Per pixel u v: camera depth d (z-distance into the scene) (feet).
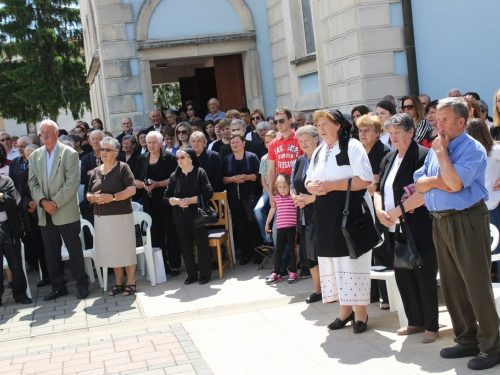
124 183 22.62
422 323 15.92
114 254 22.44
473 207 13.30
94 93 71.05
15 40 100.01
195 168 23.73
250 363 15.20
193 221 23.18
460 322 14.25
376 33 30.53
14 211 22.58
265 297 20.98
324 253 16.47
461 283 13.97
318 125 16.28
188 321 19.08
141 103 41.39
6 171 28.63
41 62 96.53
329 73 33.99
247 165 25.71
